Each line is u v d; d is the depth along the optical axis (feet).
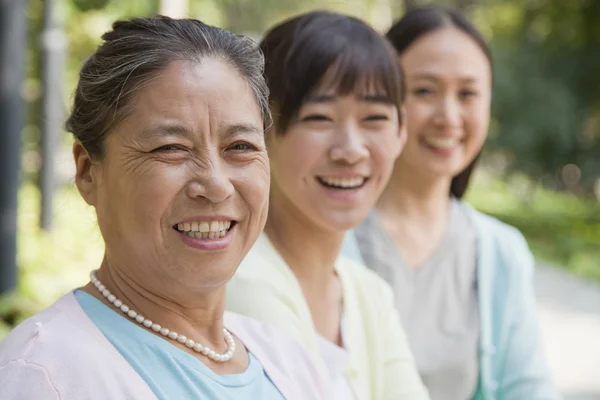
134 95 6.18
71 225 31.89
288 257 9.37
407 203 12.60
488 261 12.50
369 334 9.65
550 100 53.72
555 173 57.41
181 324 6.60
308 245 9.36
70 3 43.68
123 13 44.78
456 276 12.55
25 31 24.44
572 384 26.55
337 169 9.11
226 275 6.45
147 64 6.16
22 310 21.52
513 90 53.52
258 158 6.58
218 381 6.49
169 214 6.22
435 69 12.14
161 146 6.15
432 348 12.12
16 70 23.88
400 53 12.34
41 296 24.13
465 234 12.69
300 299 8.93
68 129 6.75
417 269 12.46
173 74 6.21
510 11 60.54
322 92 9.09
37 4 43.34
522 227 59.72
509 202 69.21
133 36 6.26
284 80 9.13
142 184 6.16
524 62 54.80
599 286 42.29
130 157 6.19
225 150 6.41
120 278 6.49
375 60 9.23
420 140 12.32
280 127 9.20
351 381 9.15
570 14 56.49
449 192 13.34
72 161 7.06
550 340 31.81
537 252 52.03
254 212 6.55
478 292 12.42
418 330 12.21
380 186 9.49
